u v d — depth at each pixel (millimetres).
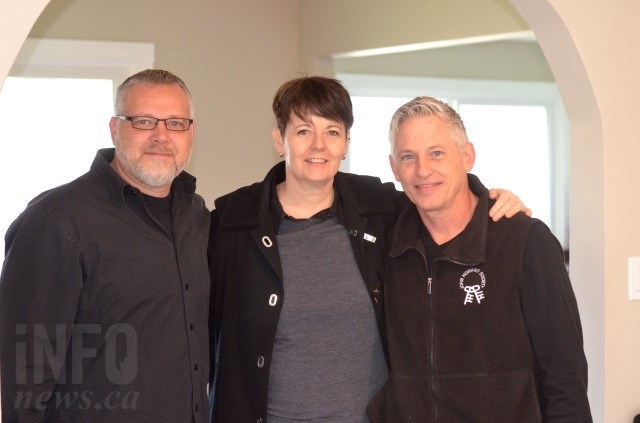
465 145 2096
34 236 1902
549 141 6176
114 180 2000
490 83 5797
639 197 2551
